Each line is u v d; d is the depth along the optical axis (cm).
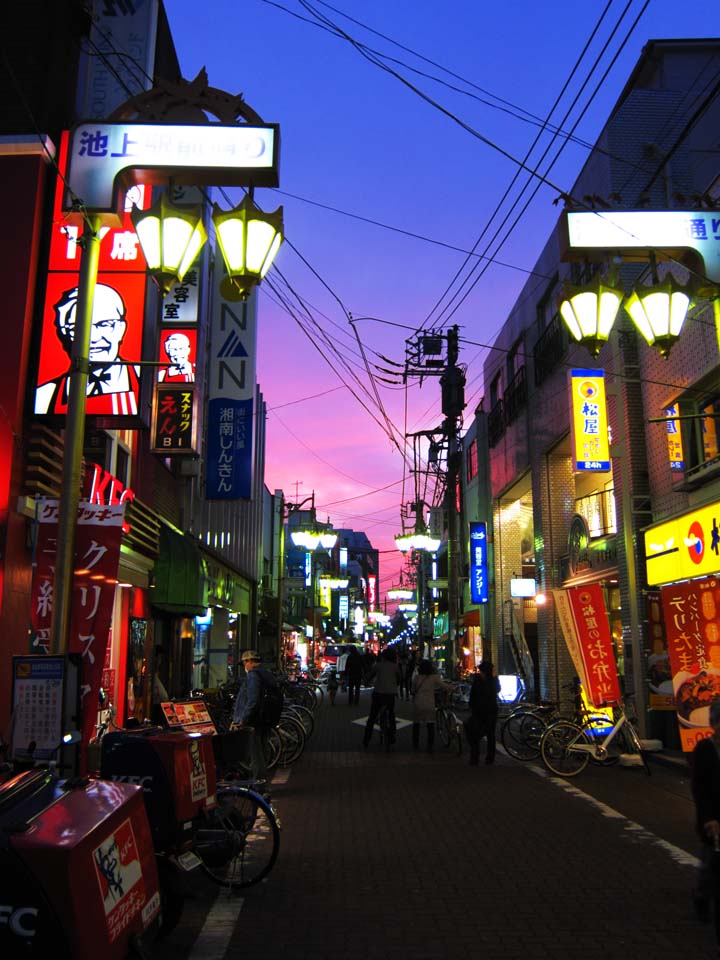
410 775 1179
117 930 331
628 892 599
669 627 1099
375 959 473
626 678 1555
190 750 572
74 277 1021
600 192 1719
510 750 1377
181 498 1902
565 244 718
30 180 1016
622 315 1611
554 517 2169
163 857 516
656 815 880
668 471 1455
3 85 1056
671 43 1817
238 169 664
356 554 12219
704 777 473
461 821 853
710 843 460
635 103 1702
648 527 1501
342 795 1012
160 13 1456
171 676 1788
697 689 1069
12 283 987
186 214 654
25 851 296
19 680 566
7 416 941
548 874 648
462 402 2527
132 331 1015
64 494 661
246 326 1864
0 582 890
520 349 2562
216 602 2344
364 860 695
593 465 1557
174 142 666
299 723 1298
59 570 650
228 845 596
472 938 507
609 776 1170
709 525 1241
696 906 498
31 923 291
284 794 1020
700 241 723
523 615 2748
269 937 510
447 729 1534
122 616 1379
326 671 3841
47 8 1094
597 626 1277
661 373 1476
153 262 651
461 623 3481
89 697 675
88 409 988
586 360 1825
